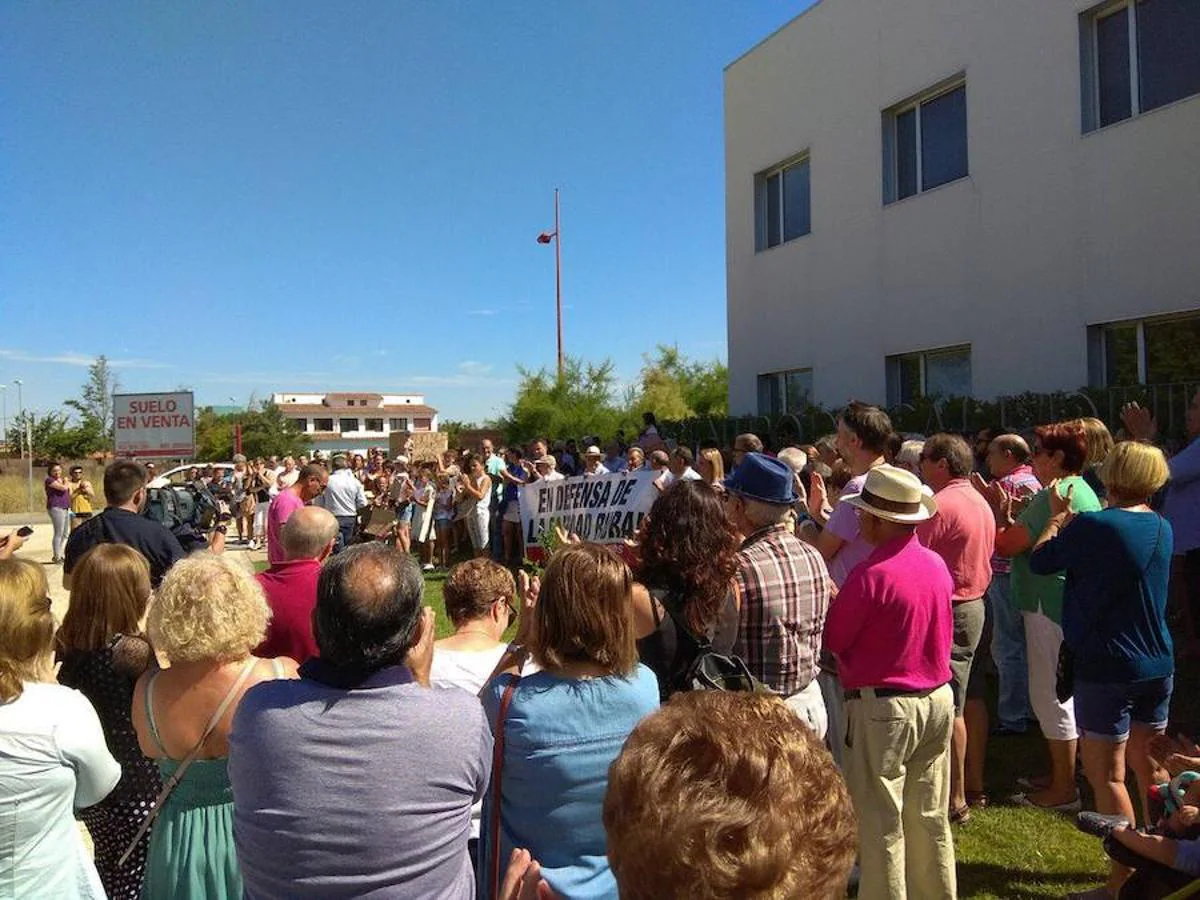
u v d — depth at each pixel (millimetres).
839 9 12305
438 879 1910
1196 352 8227
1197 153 8023
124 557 3098
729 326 14953
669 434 14711
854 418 4094
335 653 1951
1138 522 3318
